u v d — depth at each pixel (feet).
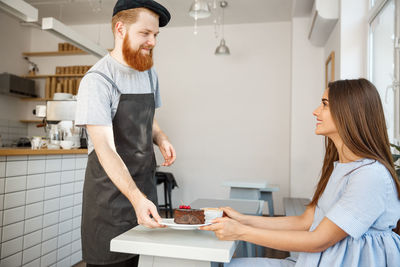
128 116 4.46
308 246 2.96
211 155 17.67
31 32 19.38
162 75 18.28
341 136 3.16
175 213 3.46
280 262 3.61
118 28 4.18
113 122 4.44
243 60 17.53
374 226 2.95
